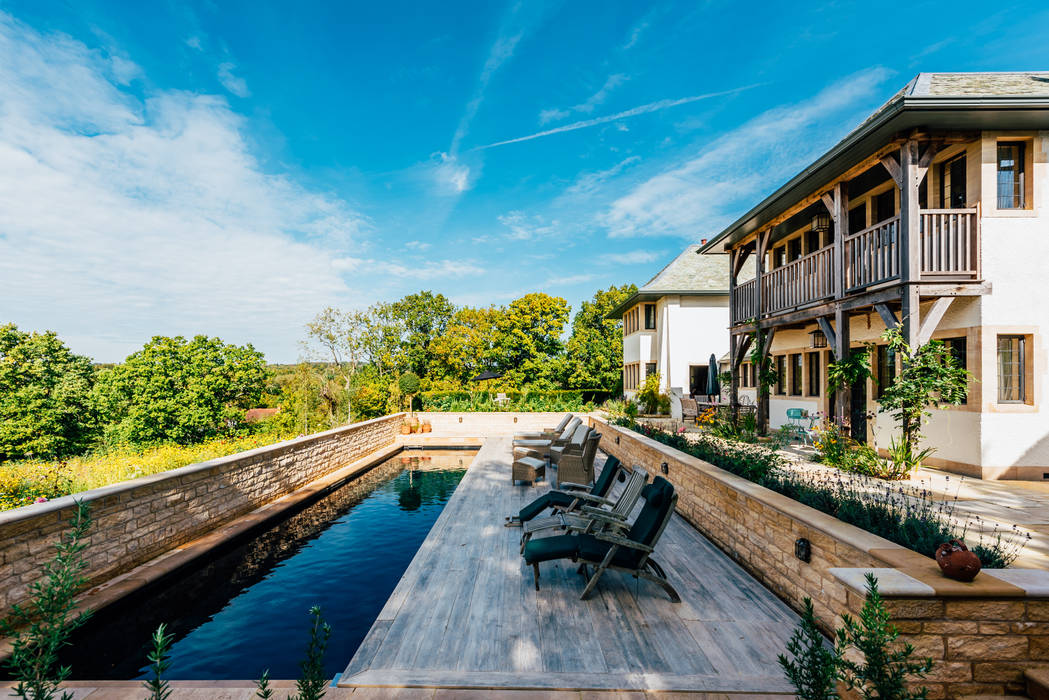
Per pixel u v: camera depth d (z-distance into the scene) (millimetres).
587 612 4035
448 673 3172
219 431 30859
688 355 20812
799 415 12188
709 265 22438
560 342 39969
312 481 10656
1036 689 2510
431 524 8125
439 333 45281
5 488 6227
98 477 7285
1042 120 7121
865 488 6297
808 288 10289
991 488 6570
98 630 4680
